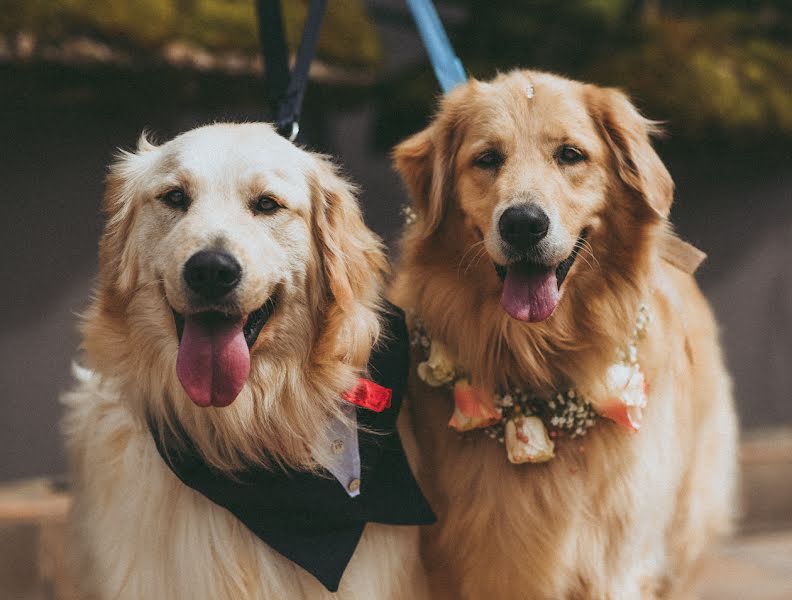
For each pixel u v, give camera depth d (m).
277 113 1.39
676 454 1.34
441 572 1.29
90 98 1.83
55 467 1.90
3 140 1.83
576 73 2.14
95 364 1.20
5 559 1.67
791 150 2.35
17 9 1.68
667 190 1.29
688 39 2.22
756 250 2.49
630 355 1.29
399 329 1.27
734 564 1.93
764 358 2.51
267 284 1.14
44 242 1.88
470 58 2.20
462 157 1.28
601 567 1.28
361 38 1.99
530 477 1.26
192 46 1.79
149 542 1.17
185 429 1.18
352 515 1.18
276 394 1.18
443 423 1.29
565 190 1.24
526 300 1.22
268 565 1.17
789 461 2.17
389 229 2.28
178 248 1.11
